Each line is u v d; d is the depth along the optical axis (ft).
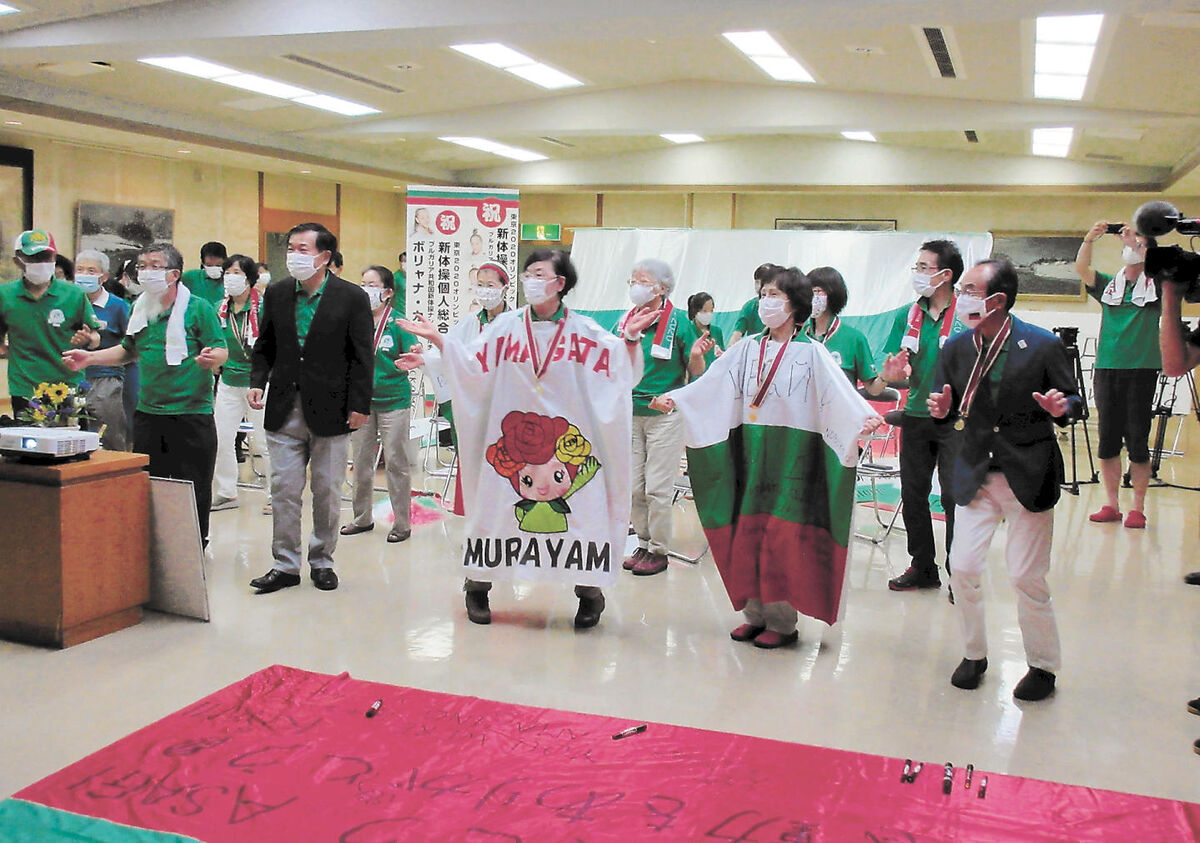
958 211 49.19
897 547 19.61
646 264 16.58
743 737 10.15
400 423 18.51
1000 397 11.41
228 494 21.09
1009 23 23.70
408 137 41.86
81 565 12.72
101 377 18.65
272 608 14.44
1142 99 29.55
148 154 39.83
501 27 21.43
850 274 25.31
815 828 8.38
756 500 13.32
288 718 10.37
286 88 33.14
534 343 13.64
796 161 47.67
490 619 14.15
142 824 8.18
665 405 13.35
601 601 14.15
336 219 51.80
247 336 20.61
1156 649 13.67
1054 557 18.79
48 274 15.64
